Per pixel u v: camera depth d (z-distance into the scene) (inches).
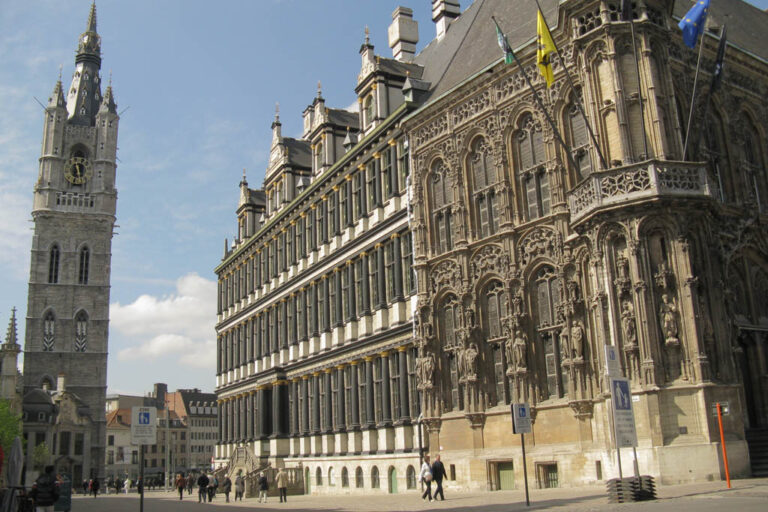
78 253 5275.6
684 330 1045.8
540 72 1285.7
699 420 1014.4
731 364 1077.8
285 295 2309.3
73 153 5482.3
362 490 1752.0
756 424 1247.5
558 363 1239.5
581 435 1165.1
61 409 4724.4
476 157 1449.3
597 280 1118.4
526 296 1300.4
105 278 5305.1
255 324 2576.3
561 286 1229.1
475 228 1423.5
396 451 1617.9
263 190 2923.2
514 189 1348.4
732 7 1726.1
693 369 1033.5
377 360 1749.5
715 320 1075.3
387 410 1673.2
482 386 1357.0
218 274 3065.9
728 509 628.7
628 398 869.8
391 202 1696.6
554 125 1210.6
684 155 1107.9
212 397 7706.7
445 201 1512.1
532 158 1333.7
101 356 5152.6
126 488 4151.1
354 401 1820.9
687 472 993.5
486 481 1314.0
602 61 1178.0
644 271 1064.8
